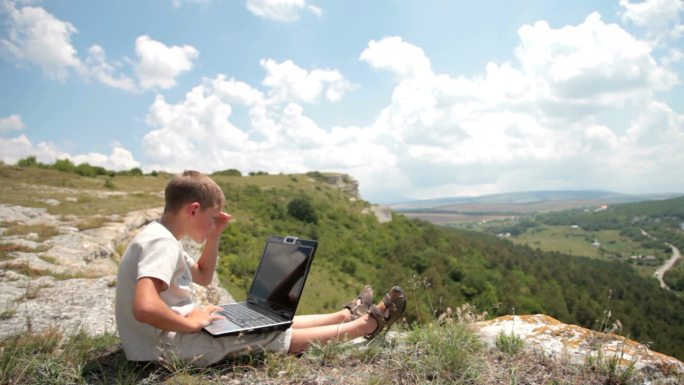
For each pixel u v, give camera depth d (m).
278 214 72.56
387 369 2.57
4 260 7.92
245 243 49.03
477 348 3.07
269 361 2.64
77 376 2.29
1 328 3.70
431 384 2.37
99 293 5.70
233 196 76.00
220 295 11.86
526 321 3.88
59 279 7.39
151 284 2.26
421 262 66.06
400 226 91.56
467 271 63.88
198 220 2.70
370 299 3.35
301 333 2.91
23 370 2.29
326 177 110.31
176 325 2.36
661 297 77.62
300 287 2.94
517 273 74.94
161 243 2.42
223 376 2.45
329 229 75.19
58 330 3.44
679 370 2.90
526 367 2.76
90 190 31.38
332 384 2.35
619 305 63.50
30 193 24.03
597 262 122.25
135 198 26.73
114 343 3.09
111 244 12.45
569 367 2.75
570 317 58.78
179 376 2.31
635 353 3.03
